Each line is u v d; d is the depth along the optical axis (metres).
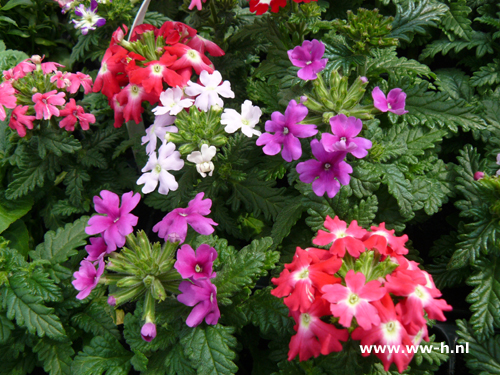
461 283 0.26
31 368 0.27
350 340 0.20
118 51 0.24
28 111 0.28
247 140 0.25
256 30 0.28
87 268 0.20
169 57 0.23
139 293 0.21
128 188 0.33
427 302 0.18
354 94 0.21
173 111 0.22
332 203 0.23
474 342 0.22
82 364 0.24
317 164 0.21
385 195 0.25
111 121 0.34
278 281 0.19
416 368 0.22
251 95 0.30
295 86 0.25
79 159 0.31
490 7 0.33
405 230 0.29
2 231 0.31
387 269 0.18
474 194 0.24
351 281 0.17
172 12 0.38
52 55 0.46
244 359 0.27
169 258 0.21
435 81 0.30
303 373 0.21
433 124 0.26
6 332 0.25
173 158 0.22
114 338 0.25
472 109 0.26
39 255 0.27
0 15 0.44
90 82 0.30
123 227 0.19
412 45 0.34
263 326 0.22
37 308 0.25
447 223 0.29
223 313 0.23
